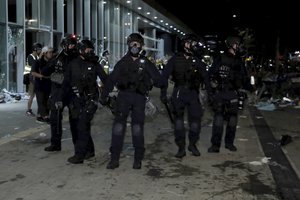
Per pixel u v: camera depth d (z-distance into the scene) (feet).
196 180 19.49
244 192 17.94
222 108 24.85
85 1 85.46
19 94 54.70
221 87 24.77
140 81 21.20
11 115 39.40
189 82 23.44
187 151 25.39
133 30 121.80
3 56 57.16
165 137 29.78
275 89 57.31
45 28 66.13
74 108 22.12
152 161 22.90
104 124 35.06
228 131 25.52
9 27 57.98
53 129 24.68
